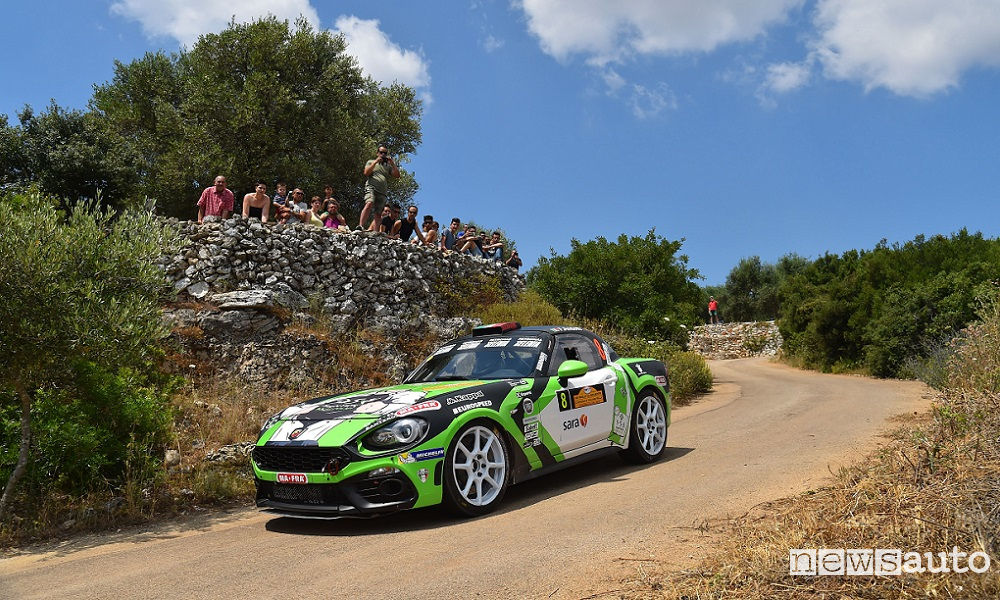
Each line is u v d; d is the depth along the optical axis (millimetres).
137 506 6441
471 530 5160
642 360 8172
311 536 5355
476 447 5758
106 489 6730
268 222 13664
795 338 32531
